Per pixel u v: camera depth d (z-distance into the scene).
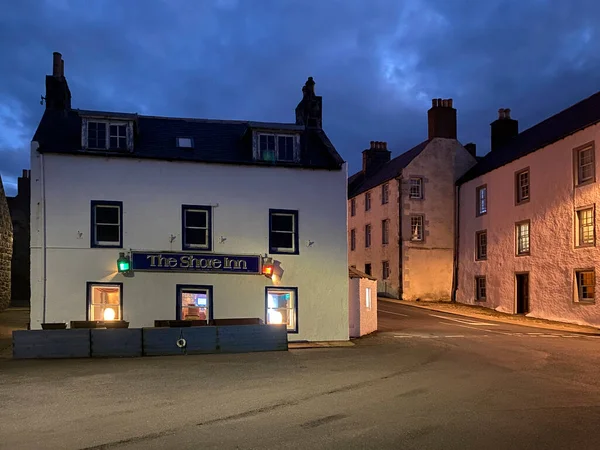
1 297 26.28
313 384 9.95
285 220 18.14
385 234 38.62
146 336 14.26
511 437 6.55
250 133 18.72
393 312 28.48
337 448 6.14
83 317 16.16
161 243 16.91
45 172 16.36
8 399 8.64
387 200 38.12
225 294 17.16
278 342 15.34
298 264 17.86
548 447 6.18
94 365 12.40
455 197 36.25
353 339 18.30
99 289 16.44
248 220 17.66
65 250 16.22
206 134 19.34
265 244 17.67
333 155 18.97
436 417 7.49
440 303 34.00
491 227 31.42
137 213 16.84
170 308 16.72
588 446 6.21
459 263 35.25
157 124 19.39
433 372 11.34
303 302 17.75
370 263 41.06
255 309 17.38
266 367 12.09
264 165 17.89
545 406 8.16
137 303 16.52
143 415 7.63
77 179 16.52
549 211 26.17
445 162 36.53
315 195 18.25
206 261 17.02
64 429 6.93
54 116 18.30
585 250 23.67
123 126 17.27
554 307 25.59
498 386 9.76
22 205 38.03
